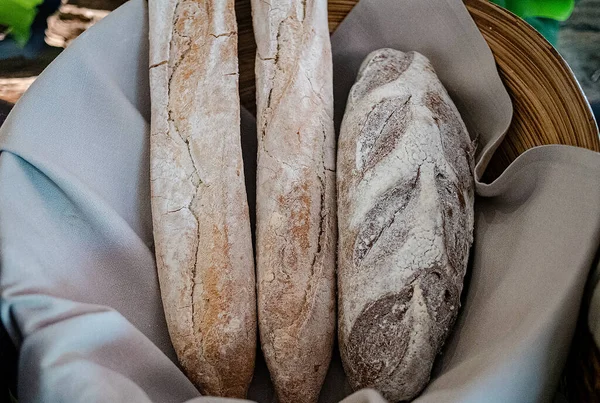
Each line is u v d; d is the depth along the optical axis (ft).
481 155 2.93
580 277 2.17
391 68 3.07
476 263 2.74
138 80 3.17
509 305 2.36
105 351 2.12
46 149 2.66
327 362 2.59
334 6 3.41
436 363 2.52
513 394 1.99
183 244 2.66
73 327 2.01
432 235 2.49
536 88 2.88
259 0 3.22
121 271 2.65
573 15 3.53
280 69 3.03
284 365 2.50
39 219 2.49
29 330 2.02
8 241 2.24
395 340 2.39
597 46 3.50
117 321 2.13
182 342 2.52
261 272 2.65
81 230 2.60
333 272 2.73
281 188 2.77
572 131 2.72
